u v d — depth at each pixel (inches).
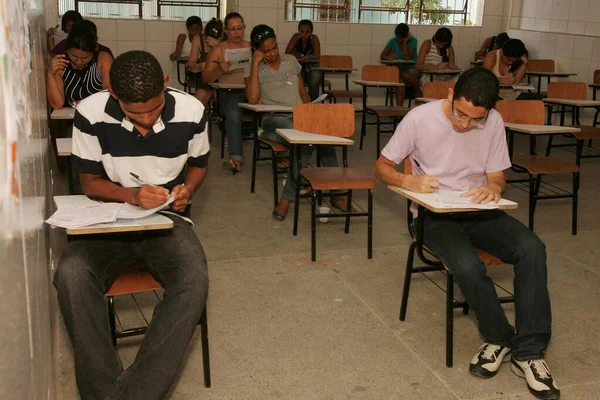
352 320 105.8
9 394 26.6
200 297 72.7
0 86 26.5
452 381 89.0
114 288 75.7
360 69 338.6
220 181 186.7
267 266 126.5
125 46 307.0
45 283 58.3
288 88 177.5
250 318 104.9
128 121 78.3
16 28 35.6
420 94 304.2
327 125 144.4
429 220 96.5
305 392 85.1
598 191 192.2
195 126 82.4
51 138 173.5
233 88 188.5
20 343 30.6
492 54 257.8
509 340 90.9
